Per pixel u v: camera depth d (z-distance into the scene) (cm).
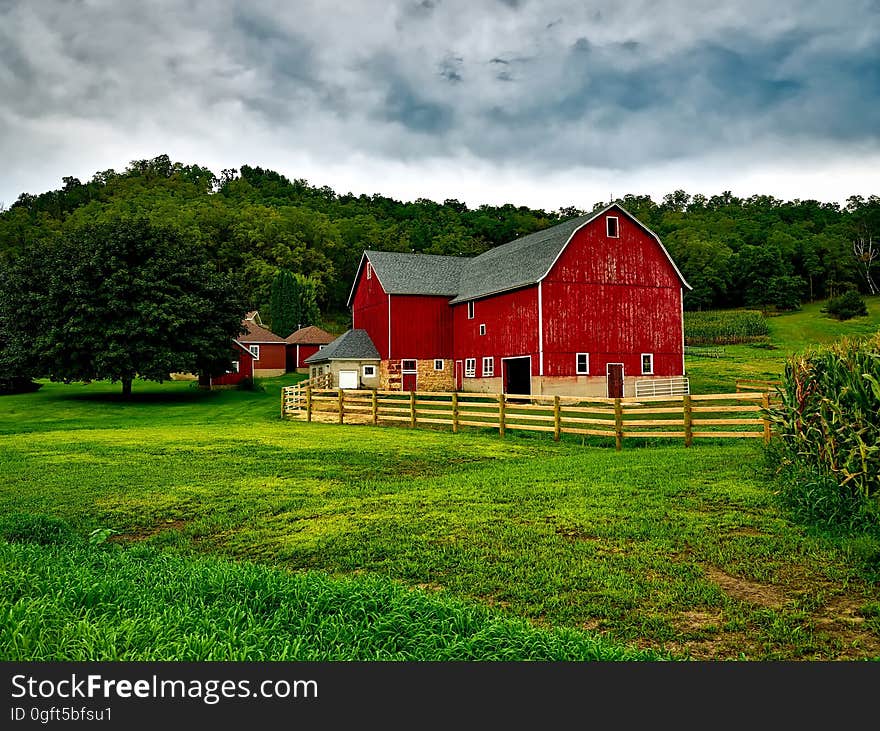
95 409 3678
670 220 13738
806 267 11188
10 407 3762
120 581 655
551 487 1178
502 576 724
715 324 8412
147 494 1261
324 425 2692
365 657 485
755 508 967
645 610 617
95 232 4284
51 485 1370
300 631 535
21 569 673
